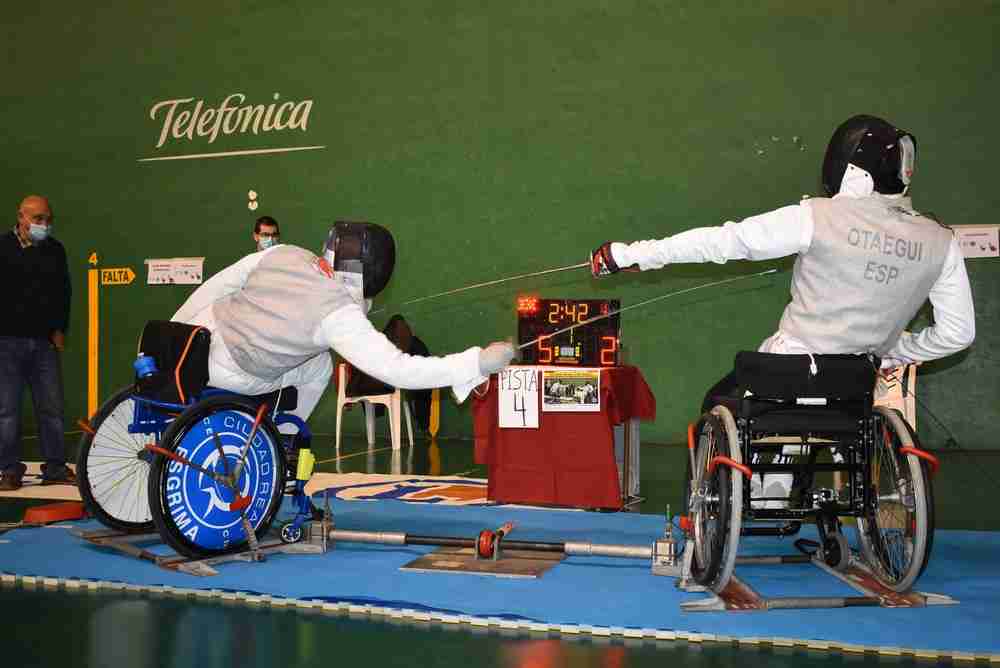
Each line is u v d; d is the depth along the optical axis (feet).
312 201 30.25
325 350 12.06
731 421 10.06
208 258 31.09
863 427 10.24
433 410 28.37
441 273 29.19
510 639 8.80
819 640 8.52
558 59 28.30
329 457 23.88
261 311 11.59
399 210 29.55
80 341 32.12
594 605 9.72
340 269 12.09
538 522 14.88
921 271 10.37
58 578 10.90
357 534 12.40
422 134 29.37
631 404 17.13
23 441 27.30
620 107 27.84
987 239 25.09
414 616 9.52
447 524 14.70
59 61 32.42
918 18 25.62
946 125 25.49
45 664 8.11
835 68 26.22
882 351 10.95
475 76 28.96
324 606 9.89
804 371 9.95
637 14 27.68
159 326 12.08
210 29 31.07
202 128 31.17
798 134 26.50
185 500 11.34
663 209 27.50
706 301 26.91
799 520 11.45
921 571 9.71
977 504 17.02
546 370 16.02
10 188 32.96
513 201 28.66
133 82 31.78
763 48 26.73
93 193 32.12
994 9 25.12
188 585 10.56
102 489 12.75
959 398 25.39
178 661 8.15
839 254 10.32
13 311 17.76
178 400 11.56
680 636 8.77
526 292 28.53
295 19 30.35
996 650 8.21
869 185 10.62
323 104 30.14
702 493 10.48
